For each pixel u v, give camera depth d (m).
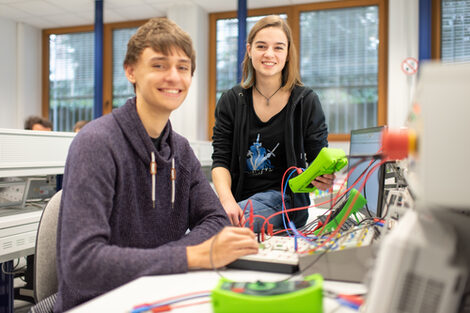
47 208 1.01
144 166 0.87
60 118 5.45
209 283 0.63
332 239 0.75
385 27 4.13
